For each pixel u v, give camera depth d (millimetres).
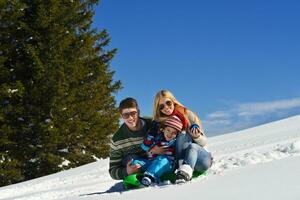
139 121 4414
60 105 21797
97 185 7281
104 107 25828
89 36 23703
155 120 4352
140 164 4312
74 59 23266
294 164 3648
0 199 9297
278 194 2701
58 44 22094
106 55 25547
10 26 22125
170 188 3510
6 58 21531
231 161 5594
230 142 13938
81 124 22891
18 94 21047
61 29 22250
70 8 23016
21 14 21875
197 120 4344
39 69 21250
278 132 14500
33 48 21406
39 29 22281
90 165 13672
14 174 21000
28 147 22000
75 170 12883
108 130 24906
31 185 10922
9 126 21047
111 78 25828
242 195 2838
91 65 24688
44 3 22359
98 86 24609
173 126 4172
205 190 3186
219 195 2939
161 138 4258
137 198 3283
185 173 3805
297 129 13836
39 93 21406
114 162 4547
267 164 3947
